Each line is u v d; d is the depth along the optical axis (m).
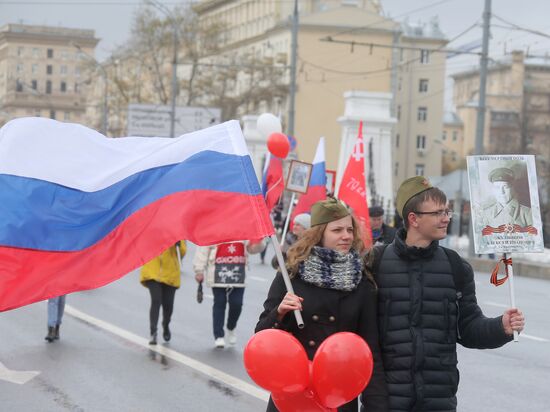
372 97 38.03
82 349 11.95
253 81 79.25
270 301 5.30
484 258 27.80
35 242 5.42
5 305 5.35
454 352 5.25
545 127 87.75
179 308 16.11
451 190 45.97
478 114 28.14
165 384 9.89
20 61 163.38
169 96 79.06
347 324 5.20
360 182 12.52
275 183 14.45
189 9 76.88
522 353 12.08
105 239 5.52
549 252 32.50
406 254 5.26
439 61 91.94
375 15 80.62
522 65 112.06
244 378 10.20
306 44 80.12
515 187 5.35
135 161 5.66
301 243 5.26
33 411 8.76
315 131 80.31
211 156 5.57
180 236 5.40
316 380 4.80
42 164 5.59
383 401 5.06
